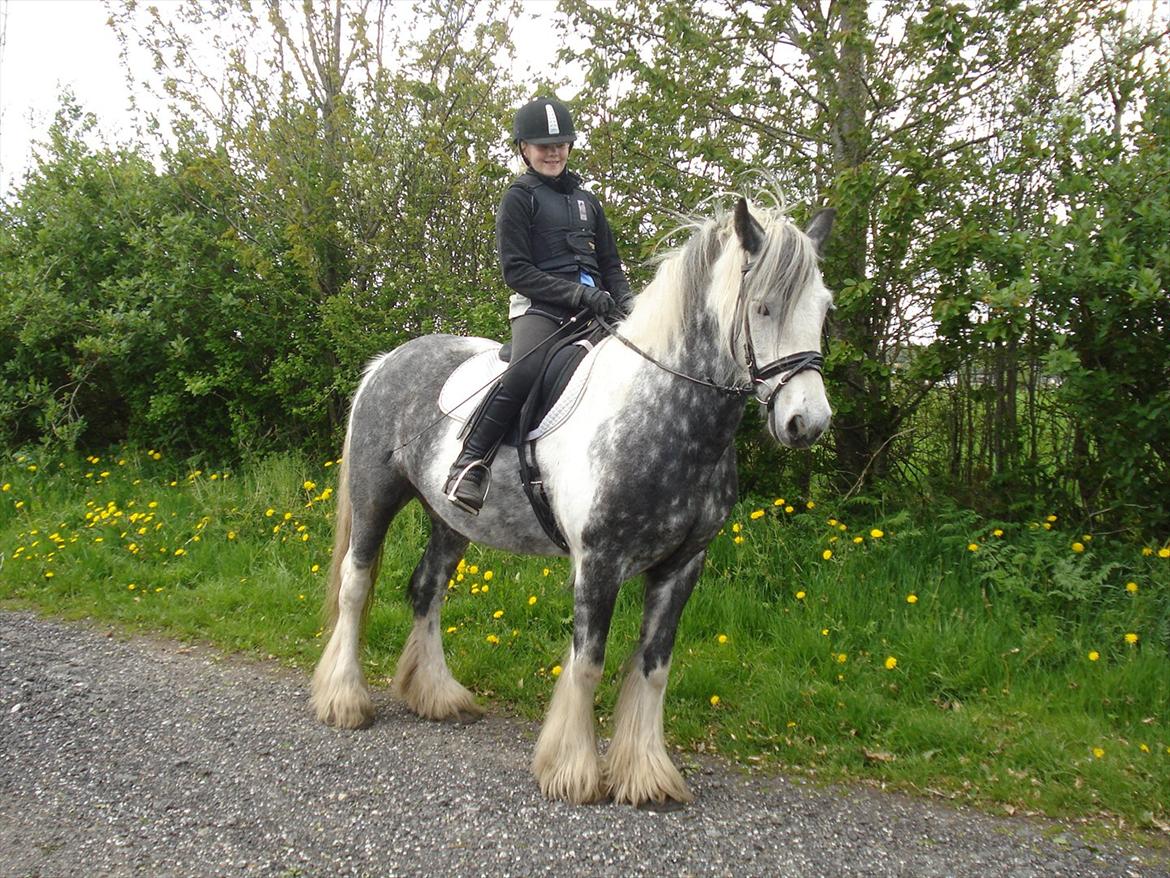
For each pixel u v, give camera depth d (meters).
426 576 4.22
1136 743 3.67
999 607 4.57
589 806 3.18
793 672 4.34
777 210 3.12
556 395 3.39
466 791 3.27
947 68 5.34
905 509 5.53
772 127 6.07
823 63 5.63
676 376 3.11
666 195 6.41
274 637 5.03
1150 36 5.37
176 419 8.36
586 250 3.62
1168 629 4.29
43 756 3.48
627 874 2.74
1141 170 4.68
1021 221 5.47
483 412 3.49
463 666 4.56
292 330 8.05
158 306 7.91
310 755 3.57
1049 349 4.98
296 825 2.99
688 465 3.12
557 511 3.35
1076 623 4.49
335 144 7.83
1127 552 4.91
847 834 3.03
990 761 3.56
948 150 5.69
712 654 4.55
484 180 7.39
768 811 3.18
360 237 7.70
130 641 5.01
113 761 3.46
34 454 8.22
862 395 5.87
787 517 5.89
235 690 4.31
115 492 7.47
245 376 8.22
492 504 3.59
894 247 5.45
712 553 5.39
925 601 4.71
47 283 8.41
